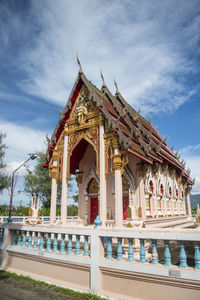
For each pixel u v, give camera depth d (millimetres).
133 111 20250
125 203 15438
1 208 31938
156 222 15734
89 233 6797
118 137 10852
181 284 5078
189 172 26812
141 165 14906
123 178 15812
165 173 19672
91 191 17719
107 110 12078
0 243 9656
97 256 6461
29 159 19672
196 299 4875
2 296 6449
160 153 15875
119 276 6023
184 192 25391
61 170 13719
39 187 37625
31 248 8414
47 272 7648
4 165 34031
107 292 6145
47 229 7977
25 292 6723
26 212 34156
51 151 14680
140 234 5852
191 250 10352
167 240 5570
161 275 5320
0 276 8203
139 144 13055
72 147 13320
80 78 13422
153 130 24641
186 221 22547
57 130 14250
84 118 12961
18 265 8680
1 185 33156
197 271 4934
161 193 18578
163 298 5277
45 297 6340
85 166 18250
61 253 7387
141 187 14664
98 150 11805
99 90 15789
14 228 9188
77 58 13492
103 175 11062
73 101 14023
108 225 12938
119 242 6359
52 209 13375
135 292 5703
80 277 6777
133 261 5977
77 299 6152
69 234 7352
